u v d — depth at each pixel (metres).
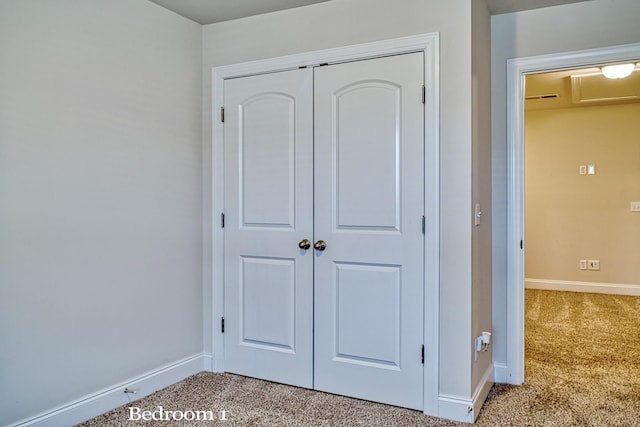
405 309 2.41
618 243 5.42
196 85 2.94
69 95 2.18
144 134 2.57
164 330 2.71
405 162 2.40
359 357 2.54
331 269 2.60
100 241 2.33
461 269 2.27
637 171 5.30
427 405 2.35
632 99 5.05
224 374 2.92
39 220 2.06
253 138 2.83
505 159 2.80
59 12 2.13
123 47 2.44
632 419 2.30
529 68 2.72
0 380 1.92
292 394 2.60
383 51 2.43
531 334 3.87
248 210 2.86
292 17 2.69
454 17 2.28
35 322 2.04
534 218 5.79
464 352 2.27
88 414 2.26
